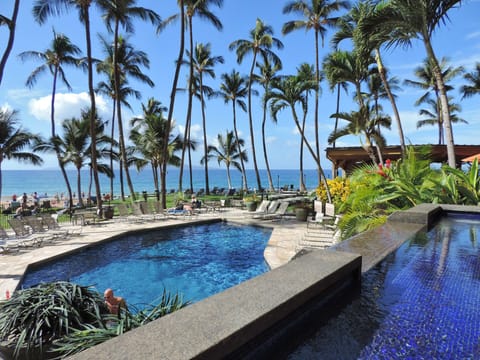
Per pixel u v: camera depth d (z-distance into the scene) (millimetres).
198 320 962
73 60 19250
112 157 24219
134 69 19812
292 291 1226
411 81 28812
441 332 1305
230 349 881
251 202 15258
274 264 6305
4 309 2971
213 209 15883
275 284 1303
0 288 5180
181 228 11812
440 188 5402
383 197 5168
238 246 9102
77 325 2865
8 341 2756
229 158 31125
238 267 7059
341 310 1491
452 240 2910
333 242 6859
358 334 1274
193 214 14398
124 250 8633
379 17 6543
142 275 6523
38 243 8219
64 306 2955
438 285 1823
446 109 6492
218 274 6586
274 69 25000
